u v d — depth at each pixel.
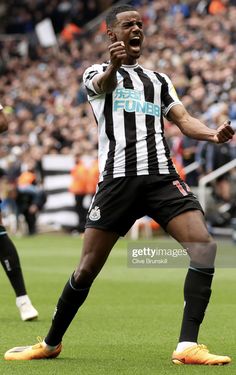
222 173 51.34
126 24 16.44
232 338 20.02
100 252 16.38
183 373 15.59
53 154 62.59
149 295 28.02
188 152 52.91
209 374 15.48
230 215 51.72
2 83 81.38
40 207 61.12
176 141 53.28
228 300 26.78
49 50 82.19
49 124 68.00
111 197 16.30
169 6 73.94
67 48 81.81
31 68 80.88
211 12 70.12
